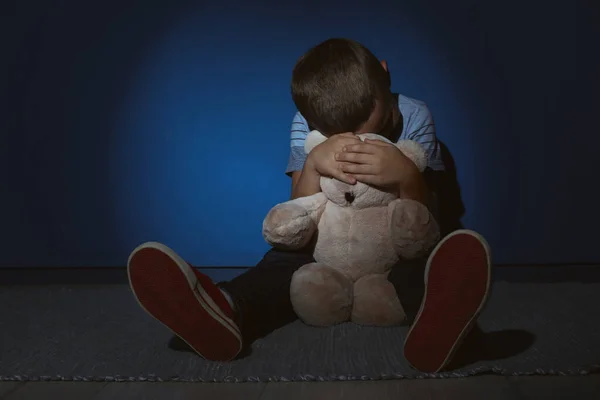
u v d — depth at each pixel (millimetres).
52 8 1769
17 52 1787
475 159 1744
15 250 1849
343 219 1283
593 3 1678
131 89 1780
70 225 1833
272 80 1760
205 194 1808
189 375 1034
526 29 1698
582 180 1735
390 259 1291
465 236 943
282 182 1791
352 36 1732
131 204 1820
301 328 1287
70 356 1139
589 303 1450
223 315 1069
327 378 1008
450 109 1734
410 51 1725
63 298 1594
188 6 1747
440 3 1707
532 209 1750
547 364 1041
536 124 1726
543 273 1751
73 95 1792
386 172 1226
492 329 1248
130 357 1127
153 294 1024
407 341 1015
